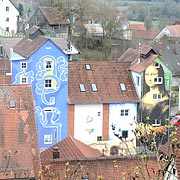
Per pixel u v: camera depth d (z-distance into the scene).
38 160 43.62
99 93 70.94
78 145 51.34
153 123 72.12
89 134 70.56
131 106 71.50
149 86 71.56
